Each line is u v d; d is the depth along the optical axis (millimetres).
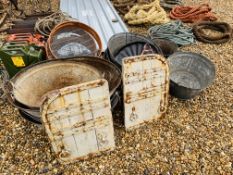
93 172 2000
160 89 2268
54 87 2438
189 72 2975
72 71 2451
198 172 1989
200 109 2621
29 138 2283
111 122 2029
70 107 1821
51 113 1783
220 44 3912
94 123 1969
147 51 2797
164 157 2107
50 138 1888
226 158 2092
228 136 2299
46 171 2004
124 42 3062
